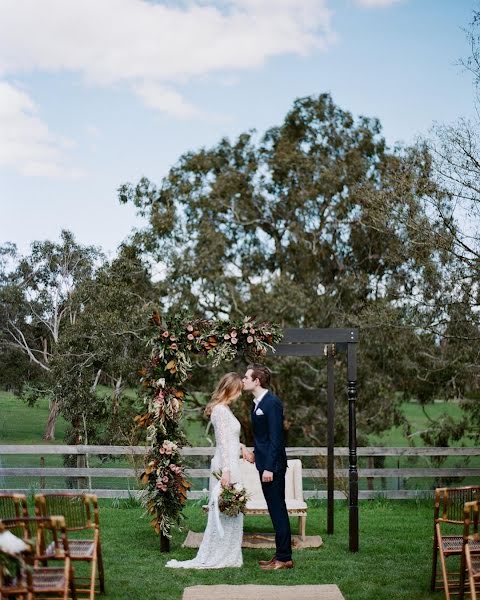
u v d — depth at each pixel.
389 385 21.27
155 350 9.03
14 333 23.89
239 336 8.96
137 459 13.16
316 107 24.69
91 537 9.67
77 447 13.26
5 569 5.08
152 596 6.87
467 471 13.58
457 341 17.78
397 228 15.66
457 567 8.09
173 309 21.33
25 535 5.51
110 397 19.08
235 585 7.24
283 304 21.16
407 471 13.59
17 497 6.10
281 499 8.07
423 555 8.70
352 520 8.93
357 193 17.56
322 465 13.85
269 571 7.88
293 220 23.98
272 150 24.88
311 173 23.66
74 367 18.91
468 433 19.80
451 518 6.94
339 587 7.23
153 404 8.91
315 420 21.83
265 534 9.84
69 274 23.30
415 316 17.73
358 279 22.64
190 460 20.97
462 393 20.44
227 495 7.96
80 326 19.31
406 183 15.13
